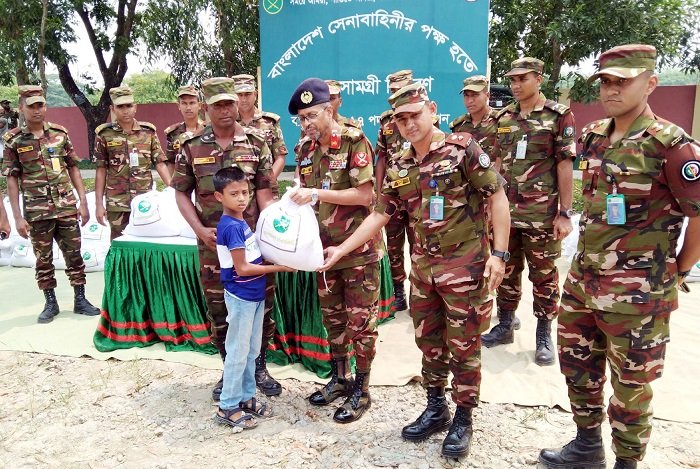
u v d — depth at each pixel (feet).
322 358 12.24
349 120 12.40
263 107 27.68
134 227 14.02
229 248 9.45
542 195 12.43
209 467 9.09
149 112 68.18
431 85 26.05
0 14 45.11
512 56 42.88
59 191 15.92
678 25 36.96
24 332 15.12
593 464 8.58
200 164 10.71
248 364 10.45
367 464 9.00
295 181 11.28
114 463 9.29
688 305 15.79
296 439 9.82
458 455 8.94
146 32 41.01
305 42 26.89
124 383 12.15
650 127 7.05
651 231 7.25
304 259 9.46
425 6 25.59
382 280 14.89
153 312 13.83
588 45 35.53
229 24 39.83
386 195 9.23
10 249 21.62
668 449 9.20
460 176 8.31
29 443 9.95
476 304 8.59
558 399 10.86
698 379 11.52
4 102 48.19
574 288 8.12
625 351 7.50
